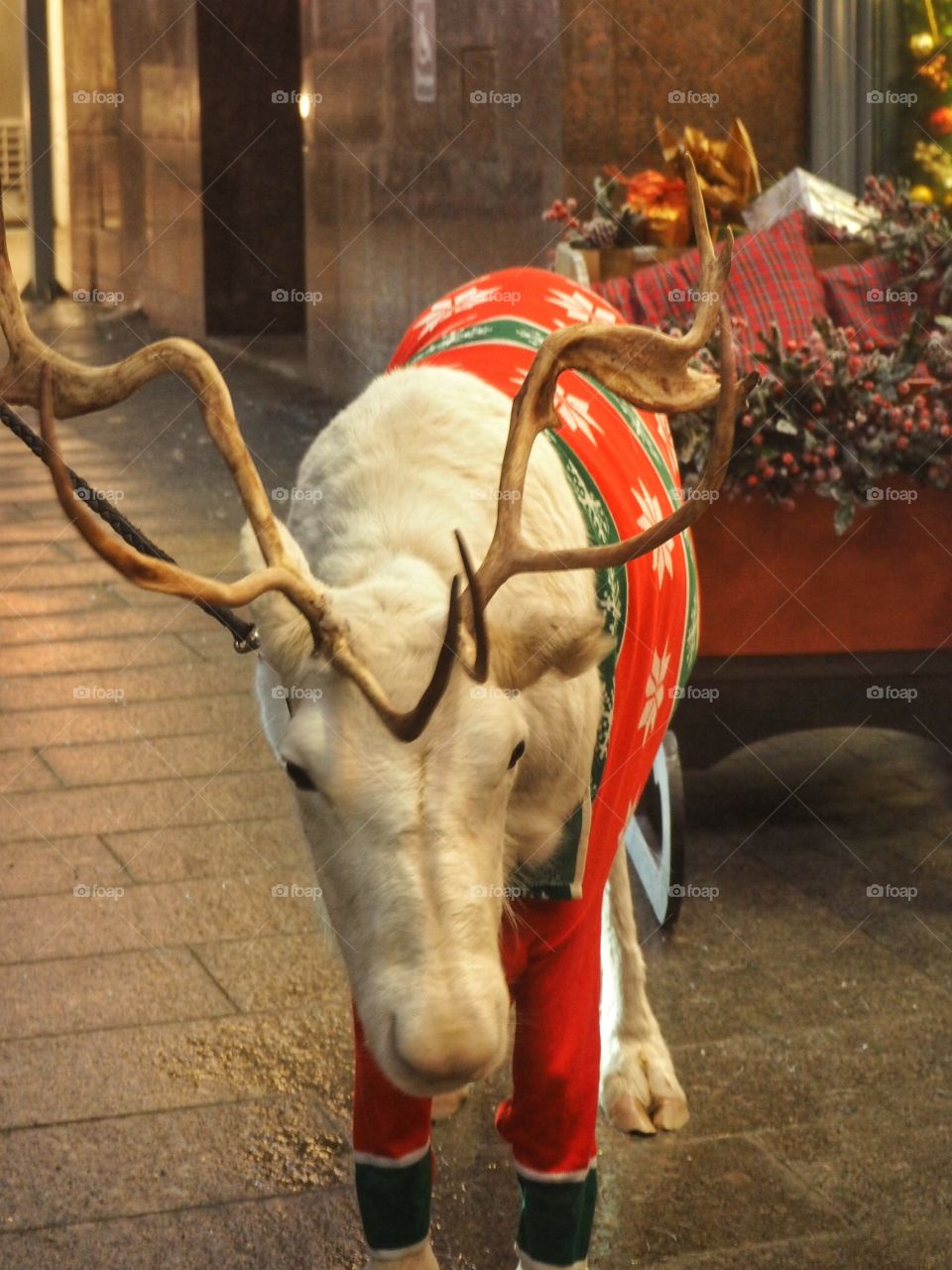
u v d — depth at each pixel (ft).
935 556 14.51
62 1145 10.32
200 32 44.09
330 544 7.86
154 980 12.34
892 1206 9.82
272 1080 11.10
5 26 75.10
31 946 12.85
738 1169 10.20
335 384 36.32
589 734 7.93
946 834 14.85
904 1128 10.60
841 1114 10.76
